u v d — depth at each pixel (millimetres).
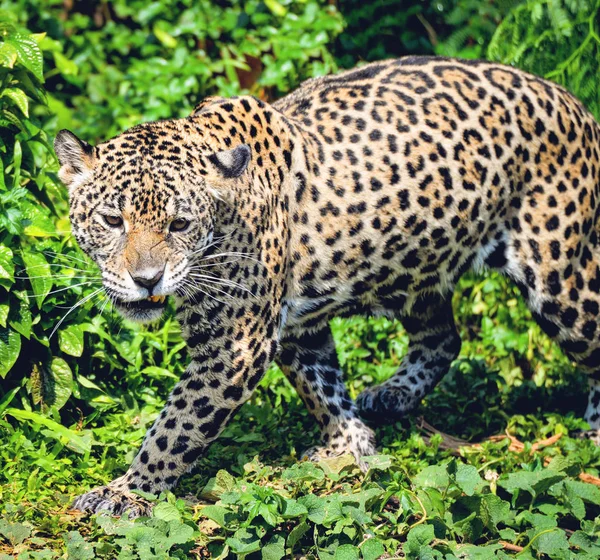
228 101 9586
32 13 18141
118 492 9141
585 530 8969
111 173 8703
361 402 11625
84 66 17781
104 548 8242
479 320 13703
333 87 10281
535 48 13938
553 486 9477
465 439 11422
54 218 12211
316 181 9758
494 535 9031
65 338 10125
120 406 10664
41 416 9750
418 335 11656
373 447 10594
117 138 8914
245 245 9234
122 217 8719
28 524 8570
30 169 10828
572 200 10555
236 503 8672
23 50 10266
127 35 18031
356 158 9867
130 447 10016
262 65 16641
